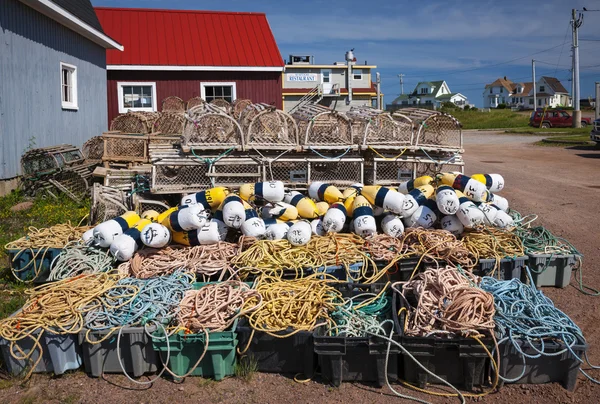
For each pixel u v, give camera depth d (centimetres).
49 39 1121
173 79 1820
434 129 722
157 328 404
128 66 1755
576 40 3697
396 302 460
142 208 688
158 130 1039
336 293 462
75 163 1030
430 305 409
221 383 402
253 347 412
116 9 2019
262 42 1977
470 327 384
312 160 677
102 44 1447
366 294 460
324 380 405
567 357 388
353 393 390
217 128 711
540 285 566
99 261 520
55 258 518
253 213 556
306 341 402
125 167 919
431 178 642
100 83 1470
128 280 464
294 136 713
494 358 389
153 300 430
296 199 600
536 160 1720
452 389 393
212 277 524
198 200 577
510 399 382
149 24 1994
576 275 605
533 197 1027
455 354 392
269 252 529
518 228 613
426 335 394
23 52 1002
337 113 693
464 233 586
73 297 434
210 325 402
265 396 386
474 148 2239
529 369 395
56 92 1155
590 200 998
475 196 586
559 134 3123
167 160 664
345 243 544
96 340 404
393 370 399
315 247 536
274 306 425
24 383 402
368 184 721
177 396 386
